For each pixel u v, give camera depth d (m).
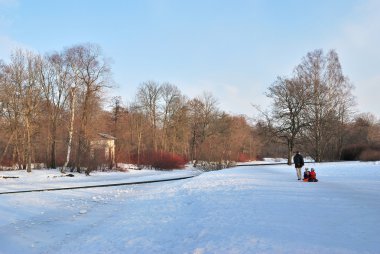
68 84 48.09
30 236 13.83
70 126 47.66
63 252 11.14
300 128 50.78
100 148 55.62
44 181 39.62
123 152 66.69
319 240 8.92
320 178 26.03
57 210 19.86
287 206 13.81
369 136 65.56
